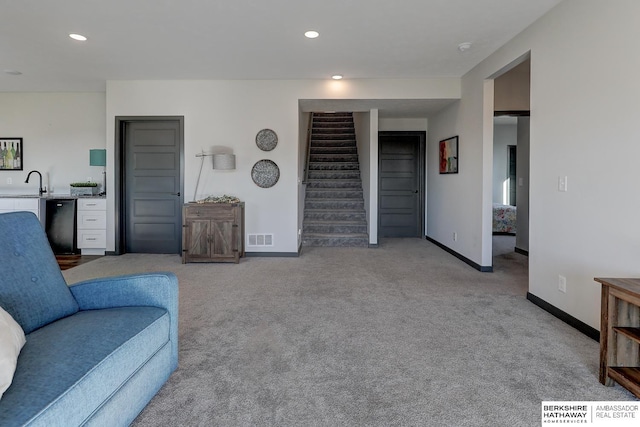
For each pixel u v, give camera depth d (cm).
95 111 601
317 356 229
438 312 308
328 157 813
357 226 666
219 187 539
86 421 126
